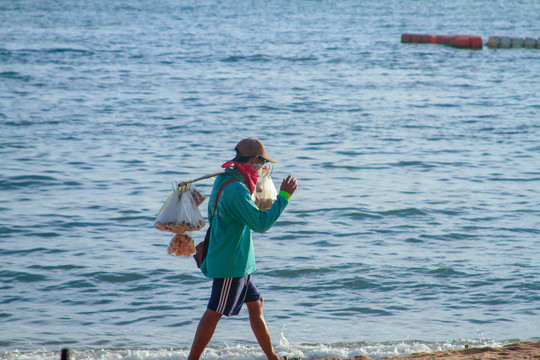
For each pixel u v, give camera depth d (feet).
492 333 97.14
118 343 94.27
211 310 63.87
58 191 187.11
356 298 112.57
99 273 123.75
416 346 87.45
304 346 88.12
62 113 328.90
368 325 100.73
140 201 177.78
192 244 66.18
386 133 290.97
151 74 506.48
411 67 578.25
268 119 325.42
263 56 638.53
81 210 167.84
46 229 151.53
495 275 122.31
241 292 64.80
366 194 187.62
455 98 404.57
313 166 225.15
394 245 142.51
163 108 354.13
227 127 302.45
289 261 131.64
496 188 195.52
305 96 406.00
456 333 97.19
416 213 167.94
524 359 68.13
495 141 273.75
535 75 530.68
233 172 63.82
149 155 239.30
